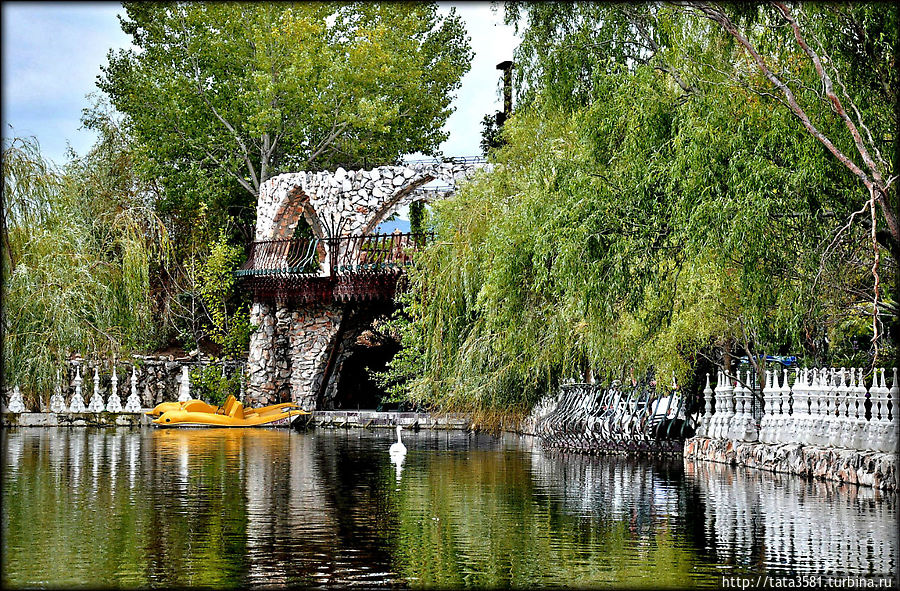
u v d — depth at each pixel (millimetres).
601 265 18234
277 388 47938
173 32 57094
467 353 31359
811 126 14797
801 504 15250
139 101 55625
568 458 25016
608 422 26109
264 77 52812
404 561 11148
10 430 37750
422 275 32812
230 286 50250
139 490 17516
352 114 53781
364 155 57031
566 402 28422
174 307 52000
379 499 16266
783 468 20047
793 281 17312
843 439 18438
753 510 14711
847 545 11953
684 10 16219
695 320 21375
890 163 15438
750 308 17109
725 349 24203
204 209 52781
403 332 41188
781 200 15648
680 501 15750
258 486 18203
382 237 42688
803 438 20000
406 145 59031
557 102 20391
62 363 37125
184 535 12750
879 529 13031
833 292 17359
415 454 26500
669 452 25500
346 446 29953
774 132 15852
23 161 34844
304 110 54844
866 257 17188
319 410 46125
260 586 9945
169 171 54906
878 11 15633
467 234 31094
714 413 24891
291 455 26031
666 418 25625
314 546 12023
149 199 55375
